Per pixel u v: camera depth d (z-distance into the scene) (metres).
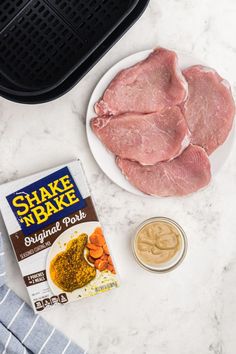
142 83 0.85
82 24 0.83
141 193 0.86
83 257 0.84
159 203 0.88
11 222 0.84
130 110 0.85
